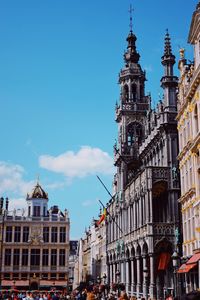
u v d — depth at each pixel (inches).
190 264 1275.8
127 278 2010.3
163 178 1688.0
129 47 2411.4
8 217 3673.7
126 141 2271.2
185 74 1455.5
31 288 3558.1
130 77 2327.8
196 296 177.2
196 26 1263.5
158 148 1873.8
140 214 1768.0
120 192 2202.3
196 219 1295.5
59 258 3649.1
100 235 3373.5
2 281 3535.9
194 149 1295.5
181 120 1518.2
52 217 3722.9
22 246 3631.9
